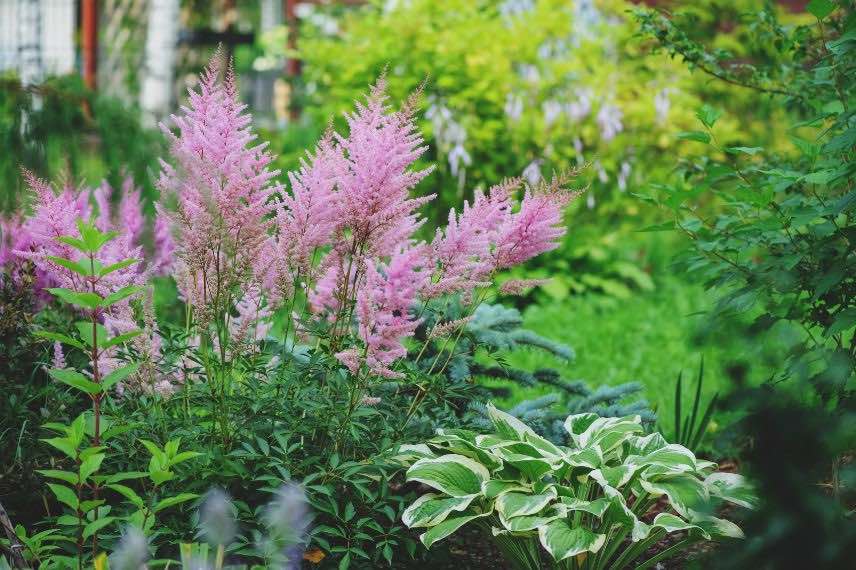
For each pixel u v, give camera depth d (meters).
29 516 3.70
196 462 3.26
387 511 3.29
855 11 3.41
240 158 3.27
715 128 9.34
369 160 3.24
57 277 3.56
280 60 17.45
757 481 2.40
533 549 3.43
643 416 4.25
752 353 3.27
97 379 2.87
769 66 4.68
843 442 2.36
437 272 3.49
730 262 3.77
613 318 7.62
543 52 9.97
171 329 3.60
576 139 8.97
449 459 3.49
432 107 8.51
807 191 4.02
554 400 4.27
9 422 3.77
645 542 3.42
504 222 3.45
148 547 2.99
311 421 3.43
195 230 3.28
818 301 3.72
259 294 3.56
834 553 2.26
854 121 3.51
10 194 4.93
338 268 3.52
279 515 2.80
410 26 9.62
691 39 4.64
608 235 8.98
